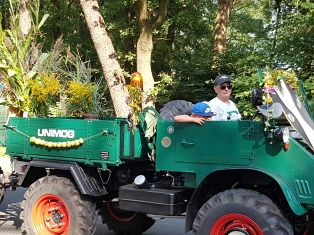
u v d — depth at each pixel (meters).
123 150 5.70
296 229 5.70
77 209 5.78
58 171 6.21
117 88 12.43
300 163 4.66
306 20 11.70
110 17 21.36
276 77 4.95
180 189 5.45
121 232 6.95
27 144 6.28
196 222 4.95
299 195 4.65
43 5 23.12
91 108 7.81
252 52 12.86
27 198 6.11
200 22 23.78
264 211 4.64
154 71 23.31
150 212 5.32
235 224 4.78
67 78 10.05
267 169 4.80
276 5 13.98
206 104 5.30
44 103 7.56
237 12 26.84
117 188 6.17
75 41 22.72
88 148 5.82
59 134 6.03
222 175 5.29
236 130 4.95
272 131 4.74
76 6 23.05
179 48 24.77
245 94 11.57
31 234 6.03
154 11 21.00
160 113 6.10
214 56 16.31
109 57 12.42
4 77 7.68
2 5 20.31
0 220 7.71
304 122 4.94
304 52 12.02
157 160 5.38
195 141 5.16
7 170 8.20
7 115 7.75
